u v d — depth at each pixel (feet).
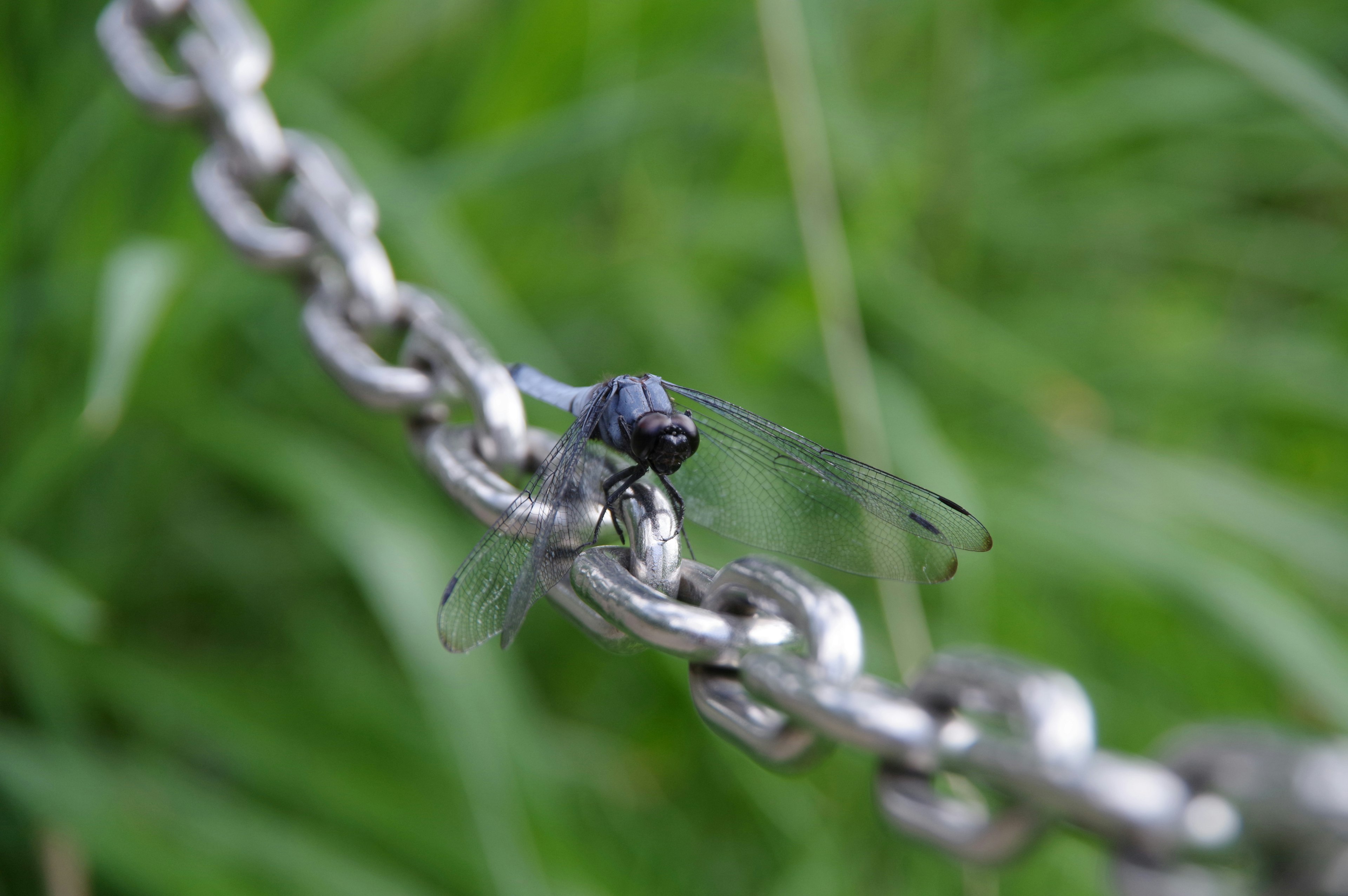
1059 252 2.05
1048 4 1.99
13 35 1.58
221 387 1.63
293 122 1.58
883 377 1.62
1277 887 0.79
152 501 1.59
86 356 1.57
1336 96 1.56
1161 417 1.84
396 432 1.62
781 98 1.53
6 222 1.56
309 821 1.52
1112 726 1.60
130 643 1.58
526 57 1.61
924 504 1.35
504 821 1.41
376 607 1.46
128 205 1.61
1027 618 1.62
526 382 1.38
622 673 1.61
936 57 1.79
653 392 1.35
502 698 1.45
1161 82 1.92
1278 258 2.06
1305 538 1.61
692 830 1.57
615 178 1.72
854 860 1.55
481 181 1.57
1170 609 1.64
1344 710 1.52
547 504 1.26
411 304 1.31
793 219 1.69
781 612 1.17
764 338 1.65
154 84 1.38
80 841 1.45
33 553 1.56
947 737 0.99
